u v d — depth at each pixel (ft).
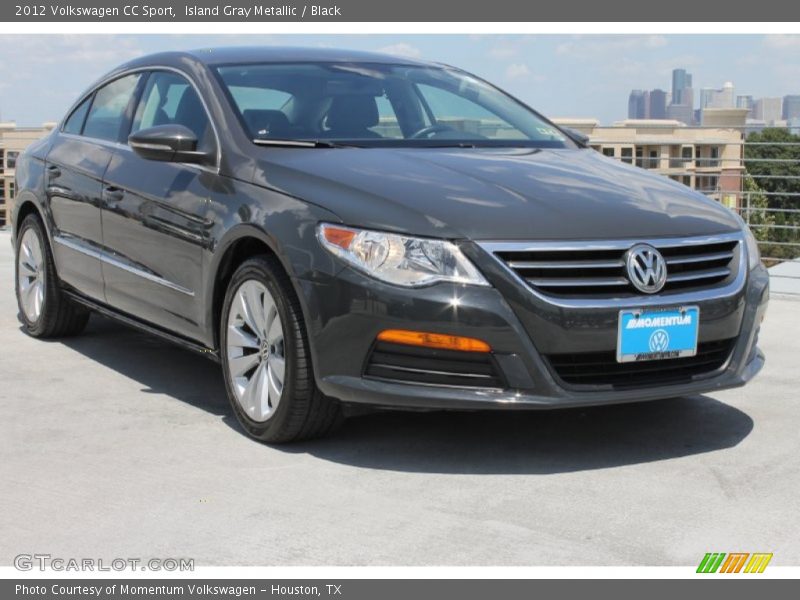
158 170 15.16
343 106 14.99
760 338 19.81
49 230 18.25
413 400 11.45
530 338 11.41
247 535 10.09
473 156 13.91
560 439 13.09
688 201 13.24
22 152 19.97
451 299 11.28
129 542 9.95
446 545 9.84
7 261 30.45
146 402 14.88
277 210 12.51
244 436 13.23
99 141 17.39
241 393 13.21
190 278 14.19
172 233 14.49
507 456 12.43
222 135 14.14
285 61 15.99
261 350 12.89
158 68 16.63
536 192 12.42
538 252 11.45
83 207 17.06
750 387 15.88
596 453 12.55
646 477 11.71
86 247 17.08
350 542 9.91
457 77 17.22
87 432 13.41
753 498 11.06
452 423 13.73
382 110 15.15
